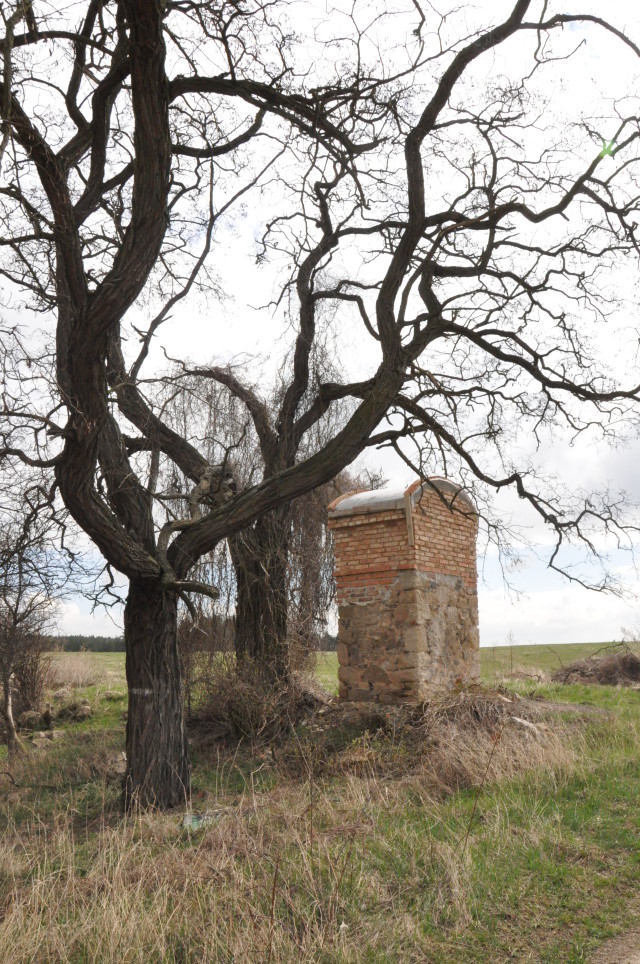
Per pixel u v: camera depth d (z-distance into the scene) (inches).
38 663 810.8
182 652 665.6
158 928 226.8
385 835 309.6
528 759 401.7
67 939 227.0
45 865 292.2
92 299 403.5
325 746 511.2
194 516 510.6
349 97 459.8
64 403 384.8
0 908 255.6
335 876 252.4
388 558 609.0
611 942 227.3
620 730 496.1
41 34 403.2
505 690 627.5
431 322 520.4
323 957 213.8
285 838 297.0
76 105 498.9
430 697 571.2
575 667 972.6
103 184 516.4
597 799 349.7
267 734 588.1
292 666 677.3
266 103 443.2
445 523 647.8
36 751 620.4
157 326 551.8
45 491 454.0
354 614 621.0
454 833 308.8
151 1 357.1
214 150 500.4
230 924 222.8
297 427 719.7
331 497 863.7
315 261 751.1
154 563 449.1
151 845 311.9
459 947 225.1
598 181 527.8
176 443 681.6
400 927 231.8
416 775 420.5
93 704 820.0
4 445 390.9
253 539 693.3
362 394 676.1
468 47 450.0
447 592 637.3
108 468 472.4
